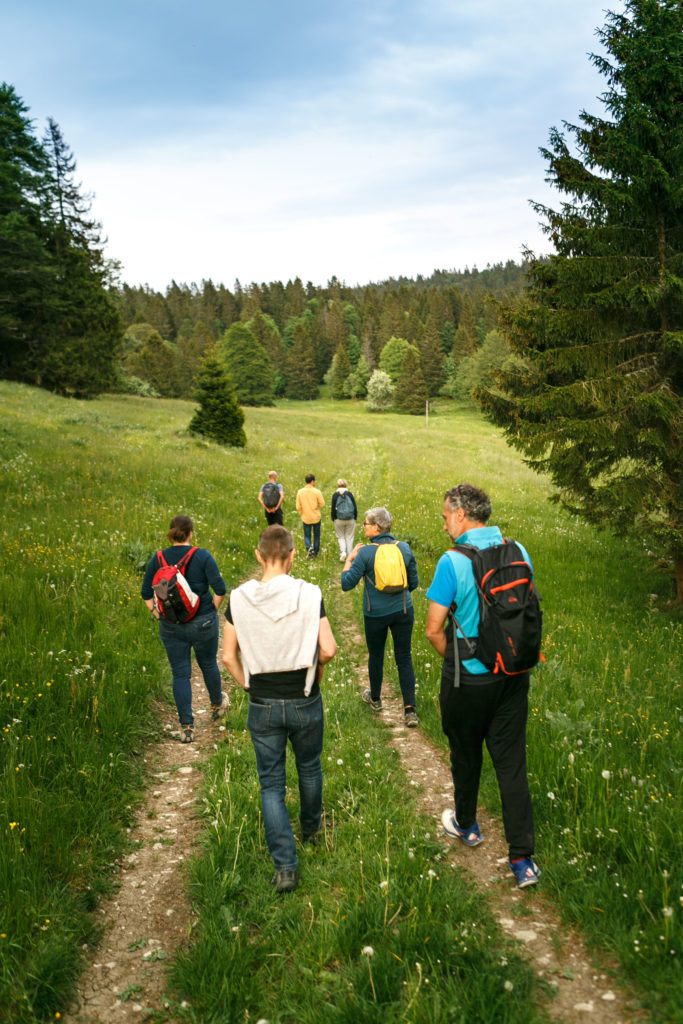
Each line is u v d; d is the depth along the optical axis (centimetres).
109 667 566
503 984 237
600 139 894
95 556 882
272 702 318
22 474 1309
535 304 978
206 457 2319
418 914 276
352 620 862
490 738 316
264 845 347
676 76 740
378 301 18200
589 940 263
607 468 909
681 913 260
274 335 13800
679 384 848
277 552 341
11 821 330
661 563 927
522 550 311
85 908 299
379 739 490
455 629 310
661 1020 220
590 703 515
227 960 257
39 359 4150
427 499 1839
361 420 8131
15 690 466
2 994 238
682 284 741
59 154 4709
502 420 953
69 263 4444
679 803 345
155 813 393
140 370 9869
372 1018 228
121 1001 249
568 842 323
